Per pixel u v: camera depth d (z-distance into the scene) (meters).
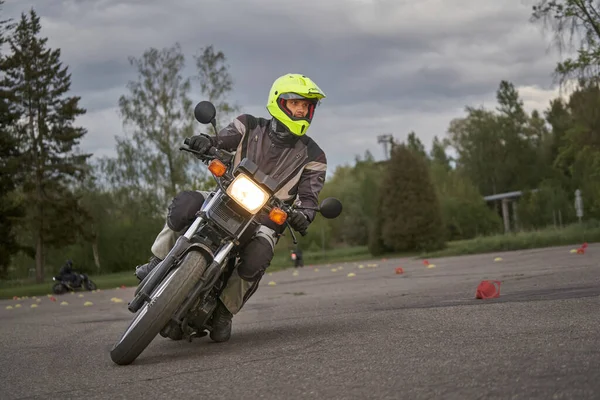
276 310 9.27
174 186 51.34
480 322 5.30
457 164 89.44
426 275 16.77
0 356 5.86
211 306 5.09
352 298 10.47
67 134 48.16
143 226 60.88
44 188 48.88
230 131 5.59
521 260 19.94
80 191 56.78
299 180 5.61
